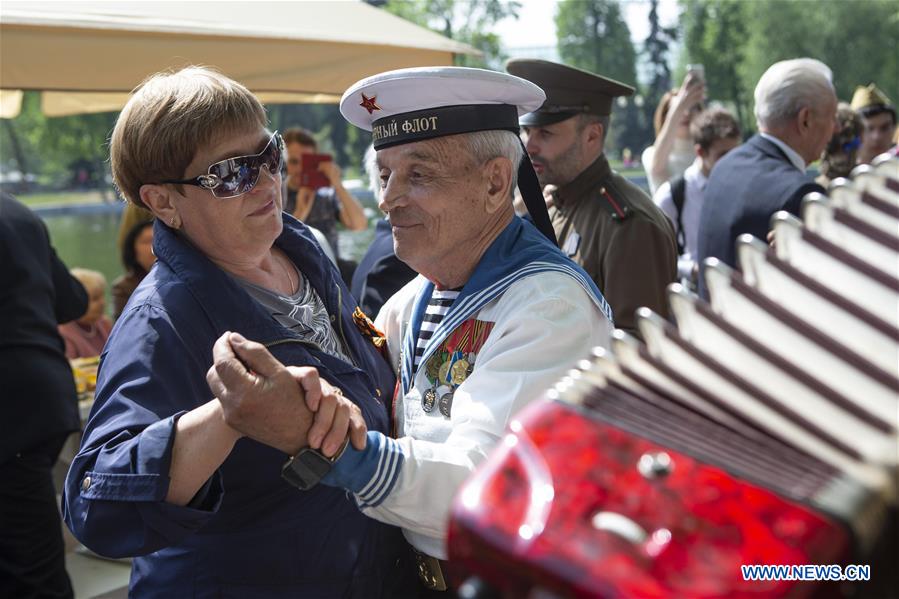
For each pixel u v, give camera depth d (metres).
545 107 2.88
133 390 1.36
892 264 0.60
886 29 29.30
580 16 25.23
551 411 0.57
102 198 25.42
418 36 4.57
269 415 1.15
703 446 0.53
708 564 0.48
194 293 1.47
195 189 1.49
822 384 0.55
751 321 0.60
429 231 1.57
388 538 1.64
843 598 0.48
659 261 2.75
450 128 1.52
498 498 0.53
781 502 0.49
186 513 1.26
